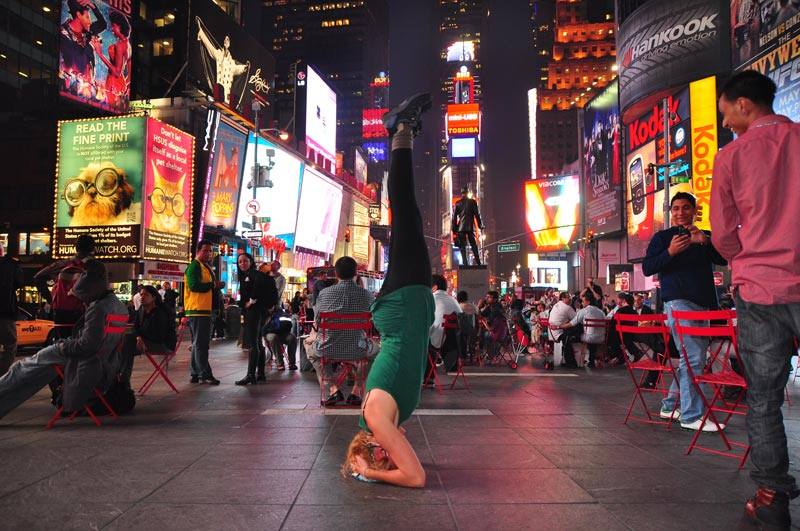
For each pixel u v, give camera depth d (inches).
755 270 125.9
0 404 241.0
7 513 132.3
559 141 5639.8
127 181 1424.7
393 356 160.7
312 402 307.0
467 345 560.1
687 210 230.5
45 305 901.2
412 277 163.6
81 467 173.2
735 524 125.8
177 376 428.1
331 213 2618.1
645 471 169.3
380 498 143.6
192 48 2260.1
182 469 171.2
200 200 1734.7
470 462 180.2
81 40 1831.9
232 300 1162.6
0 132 1748.3
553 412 277.7
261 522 126.6
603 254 2662.4
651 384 347.3
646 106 2058.3
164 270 1498.5
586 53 5625.0
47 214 1717.5
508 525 124.9
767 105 133.1
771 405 126.5
